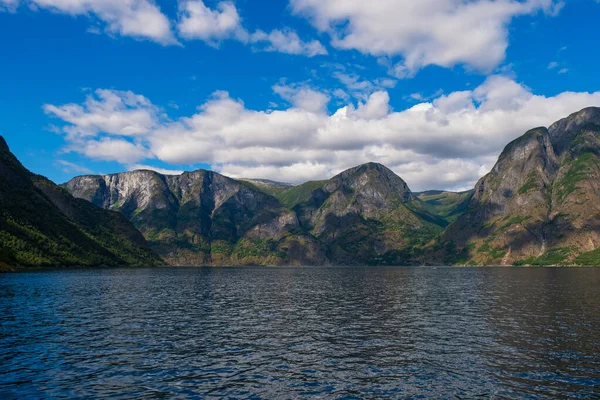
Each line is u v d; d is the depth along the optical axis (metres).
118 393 28.62
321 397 28.31
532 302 80.69
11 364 35.00
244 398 28.05
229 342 45.00
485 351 40.44
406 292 108.94
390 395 28.61
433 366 35.44
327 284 147.50
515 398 27.84
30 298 83.12
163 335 48.50
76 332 49.16
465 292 107.12
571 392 28.84
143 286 124.81
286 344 44.16
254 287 131.25
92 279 151.12
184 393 28.86
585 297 89.19
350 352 40.53
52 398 27.41
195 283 147.75
